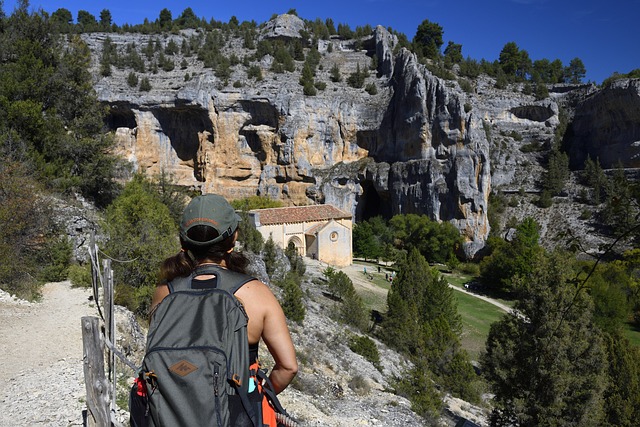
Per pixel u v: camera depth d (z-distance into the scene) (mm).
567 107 125000
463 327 54031
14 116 36281
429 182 99062
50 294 24172
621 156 105312
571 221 99250
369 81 116688
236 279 3133
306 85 105812
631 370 27375
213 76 104875
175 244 24453
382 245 90500
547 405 23625
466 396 33312
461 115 97375
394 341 41750
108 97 97250
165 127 101438
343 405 22203
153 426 2711
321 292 51344
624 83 100938
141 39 130375
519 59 145875
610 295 48500
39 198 28688
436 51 138125
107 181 43594
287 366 3051
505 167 113562
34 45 42844
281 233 68375
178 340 2736
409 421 22203
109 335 8219
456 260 84750
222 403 2629
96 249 8414
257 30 140375
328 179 105000
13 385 12844
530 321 25469
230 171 103750
